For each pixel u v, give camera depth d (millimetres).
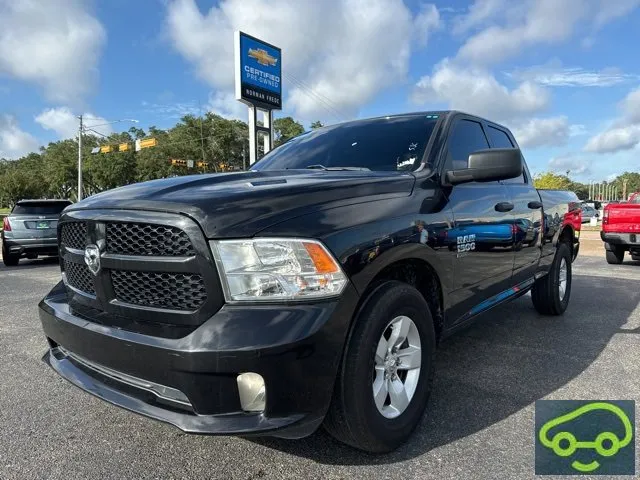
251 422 1979
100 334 2230
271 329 1954
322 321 2037
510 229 3797
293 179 2566
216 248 2018
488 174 2920
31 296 7023
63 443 2668
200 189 2324
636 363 3805
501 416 2898
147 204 2184
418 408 2627
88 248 2381
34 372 3787
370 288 2375
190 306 2088
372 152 3395
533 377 3516
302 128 61969
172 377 2010
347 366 2199
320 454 2502
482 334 4652
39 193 74250
